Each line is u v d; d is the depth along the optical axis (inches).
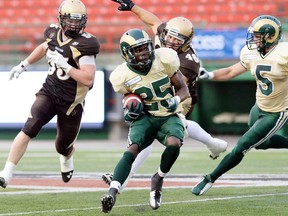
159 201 773.3
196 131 985.5
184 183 1058.7
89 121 2126.0
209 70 2105.1
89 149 1841.8
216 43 2098.9
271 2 2351.1
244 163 1430.9
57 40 847.7
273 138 927.7
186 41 901.2
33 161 1508.4
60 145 927.7
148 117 768.3
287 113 877.8
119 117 2129.7
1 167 1391.5
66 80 862.5
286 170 1278.3
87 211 773.9
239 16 2378.2
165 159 753.6
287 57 856.3
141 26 2393.0
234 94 2229.3
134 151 741.3
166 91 766.5
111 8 2443.4
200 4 2412.6
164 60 760.3
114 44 2332.7
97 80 2107.5
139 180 1109.7
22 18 2504.9
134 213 760.3
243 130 2235.5
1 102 2091.5
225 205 816.9
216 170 901.8
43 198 884.6
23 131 841.5
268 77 868.6
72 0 840.3
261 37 853.2
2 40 2460.6
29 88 2071.9
